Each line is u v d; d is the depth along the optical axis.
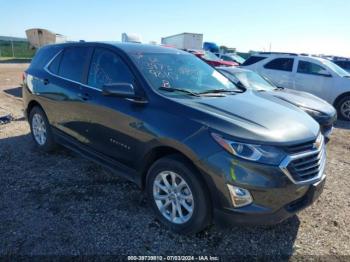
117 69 3.81
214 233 3.20
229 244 3.06
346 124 8.95
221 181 2.72
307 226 3.39
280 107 3.55
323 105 6.50
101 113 3.76
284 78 10.59
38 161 4.82
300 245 3.08
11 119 7.25
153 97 3.32
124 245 2.98
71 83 4.36
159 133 3.07
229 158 2.70
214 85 4.02
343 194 4.17
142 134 3.25
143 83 3.46
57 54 4.88
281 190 2.71
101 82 3.95
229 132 2.77
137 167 3.44
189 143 2.86
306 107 6.17
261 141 2.72
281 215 2.80
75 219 3.34
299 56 10.52
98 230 3.17
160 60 3.93
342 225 3.44
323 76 9.87
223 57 24.20
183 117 3.03
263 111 3.26
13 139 5.84
